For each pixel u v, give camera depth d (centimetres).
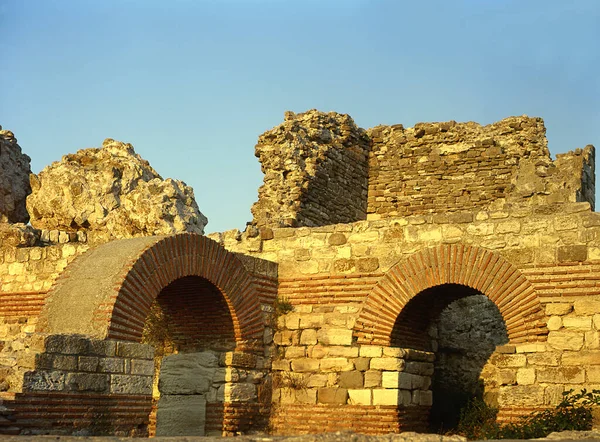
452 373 2259
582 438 1177
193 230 2511
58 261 2111
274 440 1049
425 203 2775
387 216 2819
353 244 1972
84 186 2541
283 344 1983
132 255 1709
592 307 1703
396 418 1812
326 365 1914
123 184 2550
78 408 1508
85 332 1608
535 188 2584
